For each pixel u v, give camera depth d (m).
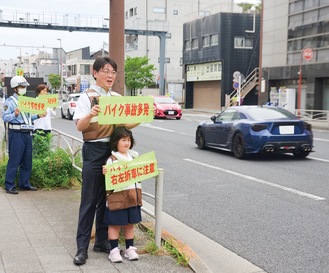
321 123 24.91
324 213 6.41
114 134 4.04
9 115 6.64
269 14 34.88
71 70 83.81
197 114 36.78
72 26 41.81
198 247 5.02
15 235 4.79
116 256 4.10
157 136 17.47
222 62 42.00
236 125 11.71
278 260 4.62
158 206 4.38
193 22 46.94
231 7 43.16
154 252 4.33
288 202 7.05
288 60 32.84
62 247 4.45
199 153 12.80
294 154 11.88
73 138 7.17
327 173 9.54
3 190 7.02
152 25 53.38
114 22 5.91
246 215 6.33
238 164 10.78
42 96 6.87
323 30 29.06
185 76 49.28
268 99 35.19
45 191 7.06
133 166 4.06
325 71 28.89
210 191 7.86
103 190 4.30
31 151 6.98
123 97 3.92
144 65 53.44
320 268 4.41
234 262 4.58
